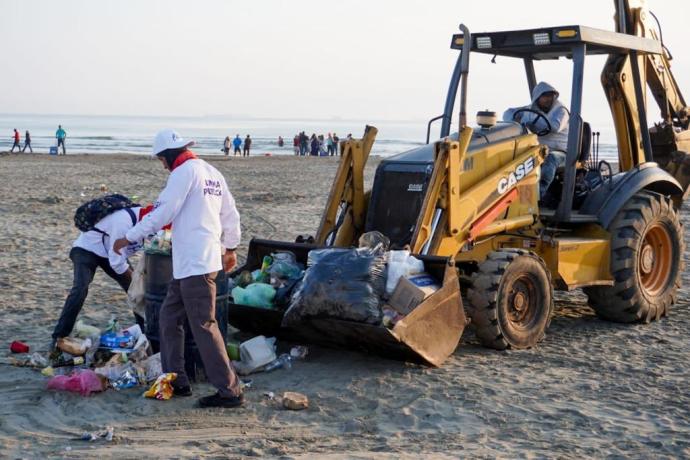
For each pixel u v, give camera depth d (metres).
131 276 7.37
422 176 7.64
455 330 7.11
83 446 5.28
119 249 6.00
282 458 5.06
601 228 8.67
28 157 44.72
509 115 9.02
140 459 5.03
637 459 5.14
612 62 9.33
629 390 6.53
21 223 16.39
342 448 5.27
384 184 7.88
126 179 28.59
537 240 8.23
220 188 6.13
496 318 7.37
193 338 6.50
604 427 5.69
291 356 7.25
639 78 9.30
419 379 6.70
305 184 27.88
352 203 8.12
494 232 7.84
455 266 7.70
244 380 6.66
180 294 6.12
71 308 6.85
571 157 8.25
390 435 5.54
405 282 6.70
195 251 5.93
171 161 6.06
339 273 6.69
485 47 8.57
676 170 9.98
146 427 5.63
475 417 5.88
